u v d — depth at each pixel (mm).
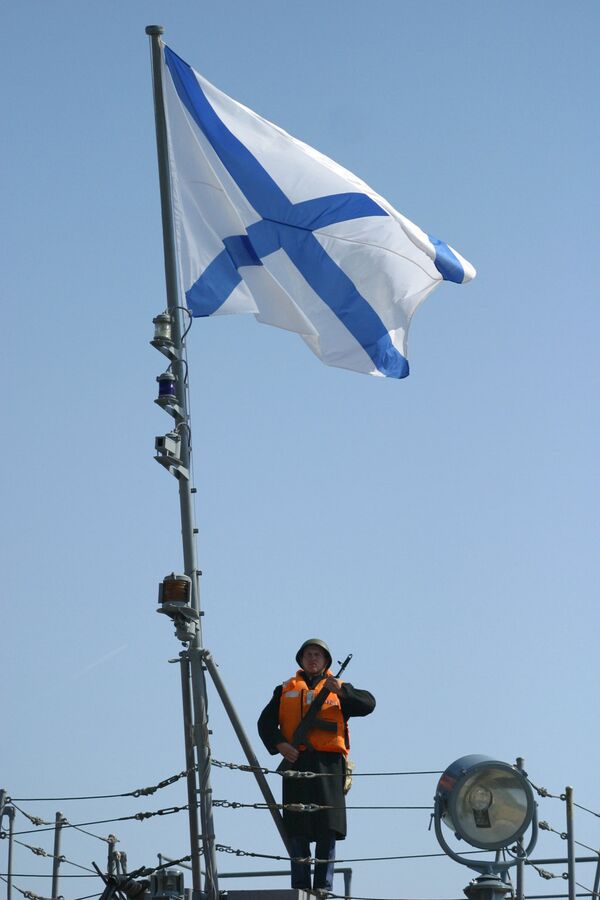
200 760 32188
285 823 33125
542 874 32938
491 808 31656
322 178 38219
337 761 33500
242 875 35875
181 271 37156
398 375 38562
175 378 34125
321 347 38062
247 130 38406
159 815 32594
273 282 37688
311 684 34156
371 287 38062
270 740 33781
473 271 39312
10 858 35875
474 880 31469
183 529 33219
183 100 38062
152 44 37188
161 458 32750
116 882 32688
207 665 32312
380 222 38219
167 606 31859
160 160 36688
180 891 32625
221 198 37781
